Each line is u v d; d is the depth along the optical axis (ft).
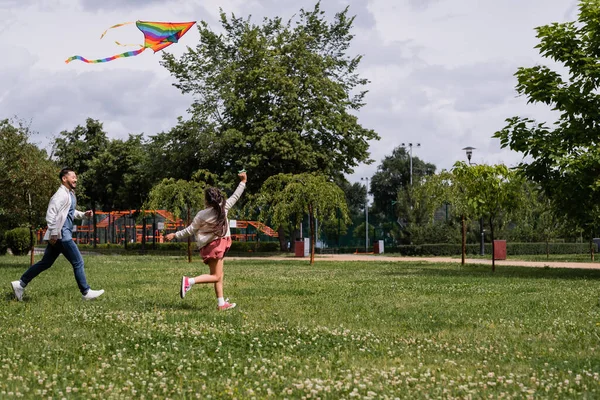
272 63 129.39
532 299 35.86
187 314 27.78
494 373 16.97
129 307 30.14
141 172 150.41
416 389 15.24
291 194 86.38
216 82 133.08
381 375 16.58
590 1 60.44
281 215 86.58
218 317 26.84
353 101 143.43
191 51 135.95
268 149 123.44
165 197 89.81
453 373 17.08
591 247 101.09
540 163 60.49
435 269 69.82
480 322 26.55
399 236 156.35
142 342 21.07
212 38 139.33
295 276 55.72
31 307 29.86
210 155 130.21
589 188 58.54
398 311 30.09
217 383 15.93
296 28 138.92
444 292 39.91
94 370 17.16
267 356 19.34
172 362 18.06
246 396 14.75
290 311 29.53
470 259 106.73
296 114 125.80
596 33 59.72
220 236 29.73
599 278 55.31
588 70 58.18
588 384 15.71
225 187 126.21
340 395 14.74
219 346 20.39
